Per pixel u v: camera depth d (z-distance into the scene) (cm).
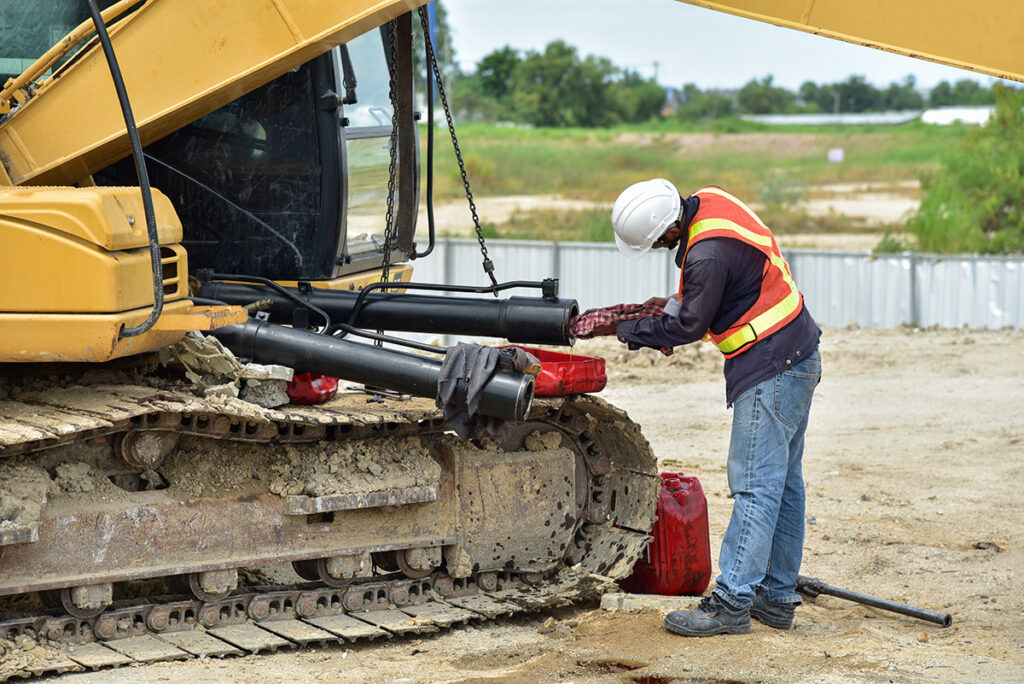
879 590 634
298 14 511
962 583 645
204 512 521
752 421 525
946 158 2398
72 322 465
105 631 504
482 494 590
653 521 607
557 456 613
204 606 529
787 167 4275
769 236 529
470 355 514
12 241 467
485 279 1761
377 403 583
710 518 785
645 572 616
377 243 728
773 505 527
